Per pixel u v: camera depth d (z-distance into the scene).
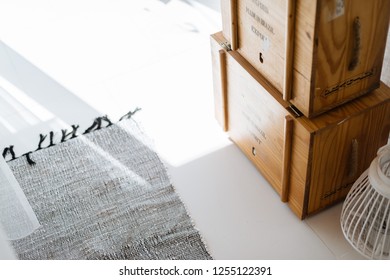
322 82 1.17
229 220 1.51
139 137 1.78
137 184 1.63
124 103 1.93
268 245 1.44
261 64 1.36
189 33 2.25
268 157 1.50
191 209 1.54
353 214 1.43
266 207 1.53
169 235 1.48
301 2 1.06
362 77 1.22
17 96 2.01
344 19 1.07
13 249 1.42
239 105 1.56
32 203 1.60
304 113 1.24
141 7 2.45
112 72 2.08
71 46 2.25
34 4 2.57
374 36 1.15
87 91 2.00
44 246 1.48
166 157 1.71
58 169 1.70
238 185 1.60
